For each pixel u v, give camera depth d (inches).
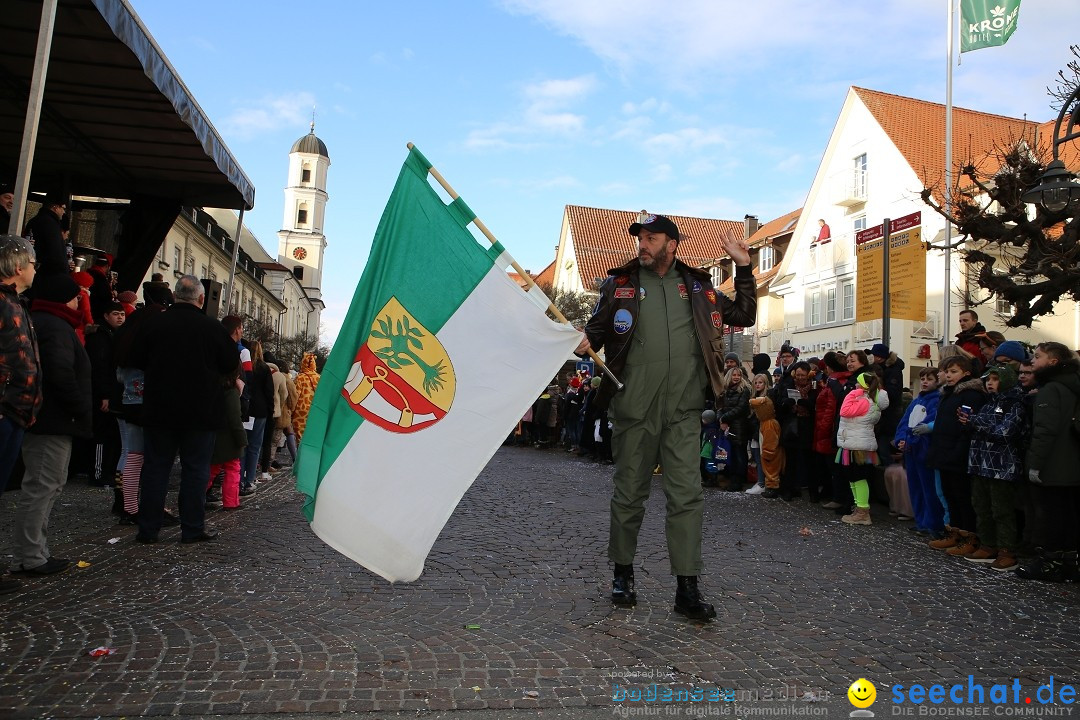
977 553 250.8
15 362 169.0
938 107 1321.4
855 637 157.9
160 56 281.1
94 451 341.7
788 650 148.3
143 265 436.8
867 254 651.5
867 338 1213.7
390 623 158.6
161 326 227.3
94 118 339.6
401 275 160.9
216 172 404.2
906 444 299.9
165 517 261.1
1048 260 403.9
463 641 148.0
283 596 176.4
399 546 151.8
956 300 1065.5
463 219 165.6
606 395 181.0
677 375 172.1
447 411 157.8
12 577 185.0
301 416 460.8
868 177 1295.5
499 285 164.4
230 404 296.0
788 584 203.0
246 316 1646.2
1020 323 446.6
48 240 285.0
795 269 1473.9
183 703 114.8
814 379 377.7
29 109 205.2
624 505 176.2
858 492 316.5
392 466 154.0
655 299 176.2
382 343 157.9
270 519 281.6
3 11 244.7
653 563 223.0
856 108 1330.0
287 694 119.5
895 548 265.4
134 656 133.7
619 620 164.6
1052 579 217.5
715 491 422.0
